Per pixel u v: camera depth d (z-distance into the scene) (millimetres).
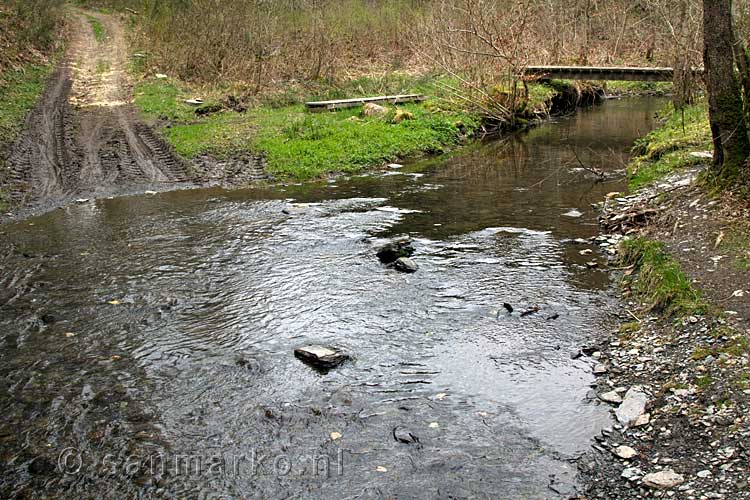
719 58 9039
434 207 11984
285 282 8500
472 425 5375
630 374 5980
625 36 30016
